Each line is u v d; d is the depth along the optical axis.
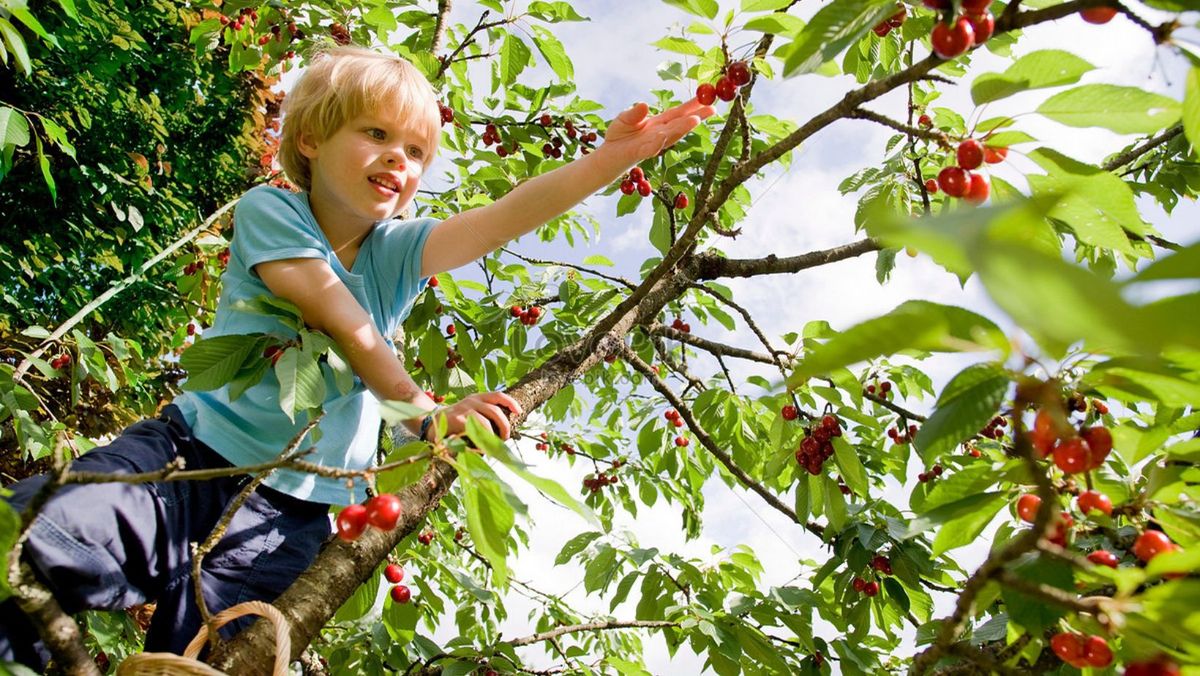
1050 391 0.95
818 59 1.26
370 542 1.76
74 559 1.45
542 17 3.48
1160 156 3.32
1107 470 1.43
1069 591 1.20
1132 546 1.34
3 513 1.01
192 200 9.98
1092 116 1.31
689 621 2.81
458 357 3.49
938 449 1.27
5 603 1.33
